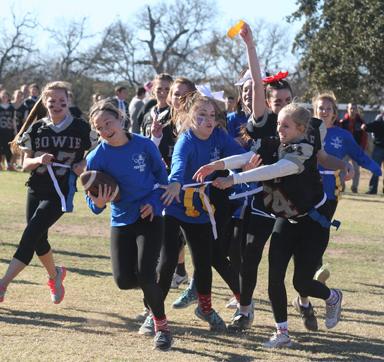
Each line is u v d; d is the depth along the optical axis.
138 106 21.41
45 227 8.11
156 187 7.18
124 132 7.07
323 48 37.16
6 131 26.62
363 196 24.06
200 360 6.53
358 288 10.22
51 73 75.69
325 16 37.72
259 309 8.84
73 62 77.44
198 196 7.46
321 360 6.77
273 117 7.73
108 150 7.04
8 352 6.45
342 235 15.05
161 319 6.89
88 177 6.92
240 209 8.34
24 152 8.39
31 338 6.96
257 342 7.33
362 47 35.81
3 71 72.75
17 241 12.77
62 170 8.27
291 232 7.18
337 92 37.50
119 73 79.88
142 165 7.05
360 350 7.18
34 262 10.97
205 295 7.70
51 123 8.31
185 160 7.34
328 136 9.85
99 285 9.66
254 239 7.57
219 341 7.30
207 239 7.61
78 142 8.28
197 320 8.18
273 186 6.91
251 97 8.12
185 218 7.52
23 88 27.91
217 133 7.65
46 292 9.08
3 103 26.59
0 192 20.27
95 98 23.56
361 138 25.12
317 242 7.11
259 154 7.05
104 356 6.48
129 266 7.05
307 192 6.88
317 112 9.77
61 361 6.26
